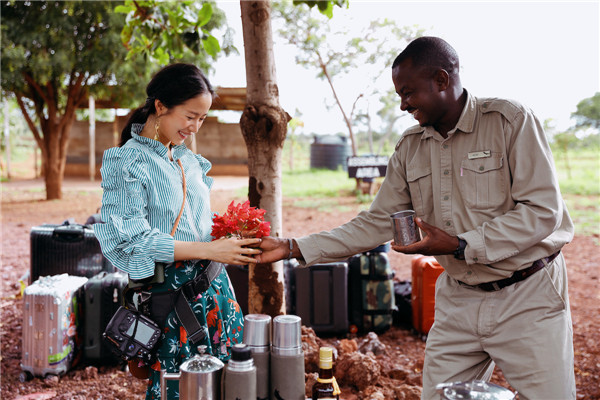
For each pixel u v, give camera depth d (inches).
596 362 169.6
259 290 141.9
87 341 164.9
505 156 81.4
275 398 76.5
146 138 86.6
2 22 554.6
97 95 660.7
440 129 86.7
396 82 83.6
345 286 189.8
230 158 1079.6
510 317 81.6
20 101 659.4
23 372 154.6
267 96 136.0
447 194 85.7
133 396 143.6
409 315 208.8
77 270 182.4
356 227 95.3
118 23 573.9
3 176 1105.4
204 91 85.4
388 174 96.0
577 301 251.1
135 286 85.9
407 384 141.9
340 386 141.4
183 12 172.1
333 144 1079.0
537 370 79.7
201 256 82.7
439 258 88.0
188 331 85.2
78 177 1067.9
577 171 907.4
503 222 78.7
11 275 278.7
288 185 856.3
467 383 62.9
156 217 85.7
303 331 159.8
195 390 71.7
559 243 82.6
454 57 83.0
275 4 678.5
